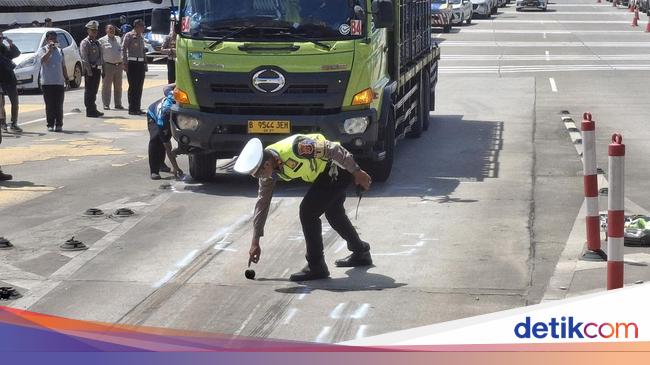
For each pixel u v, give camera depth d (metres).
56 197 16.08
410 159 19.48
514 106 28.25
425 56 22.39
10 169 18.91
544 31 58.47
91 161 19.81
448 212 14.47
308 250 11.10
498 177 17.34
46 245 12.81
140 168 18.94
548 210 14.57
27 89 34.16
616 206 9.84
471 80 35.25
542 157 19.48
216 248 12.52
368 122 15.98
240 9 15.98
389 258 11.99
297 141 10.77
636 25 62.75
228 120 16.00
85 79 27.23
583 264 11.55
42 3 45.00
